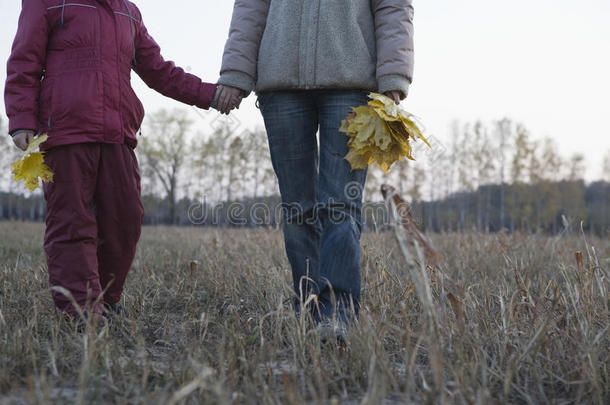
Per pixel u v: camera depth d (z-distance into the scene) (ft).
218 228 23.53
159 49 9.12
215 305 9.28
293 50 7.62
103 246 8.21
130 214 8.18
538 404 5.14
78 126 7.59
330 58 7.47
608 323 6.49
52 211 7.64
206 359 5.91
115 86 7.97
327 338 6.43
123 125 8.04
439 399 4.94
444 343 5.90
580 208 131.85
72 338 6.41
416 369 5.89
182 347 6.58
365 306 7.47
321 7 7.57
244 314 8.69
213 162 89.86
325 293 7.17
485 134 145.89
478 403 4.51
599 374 5.43
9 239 25.75
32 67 7.66
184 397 4.64
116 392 5.03
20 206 132.26
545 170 132.26
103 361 5.57
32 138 7.66
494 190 143.95
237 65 8.03
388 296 8.07
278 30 7.77
